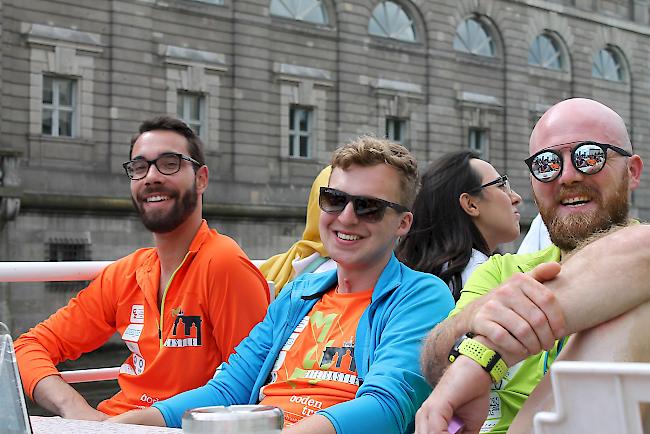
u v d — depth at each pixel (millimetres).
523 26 38469
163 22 27859
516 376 2545
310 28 31594
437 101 35281
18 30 24922
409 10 34906
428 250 3648
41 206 23875
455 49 36281
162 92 27750
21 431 1500
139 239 25703
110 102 26531
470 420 1642
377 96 33406
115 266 3482
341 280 2787
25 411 1531
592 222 2473
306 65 31484
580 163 2459
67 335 3471
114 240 25219
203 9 28734
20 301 22781
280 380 2730
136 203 3395
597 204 2480
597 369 977
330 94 32188
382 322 2615
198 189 3406
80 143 25781
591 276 1467
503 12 37719
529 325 1515
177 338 3219
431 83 35094
